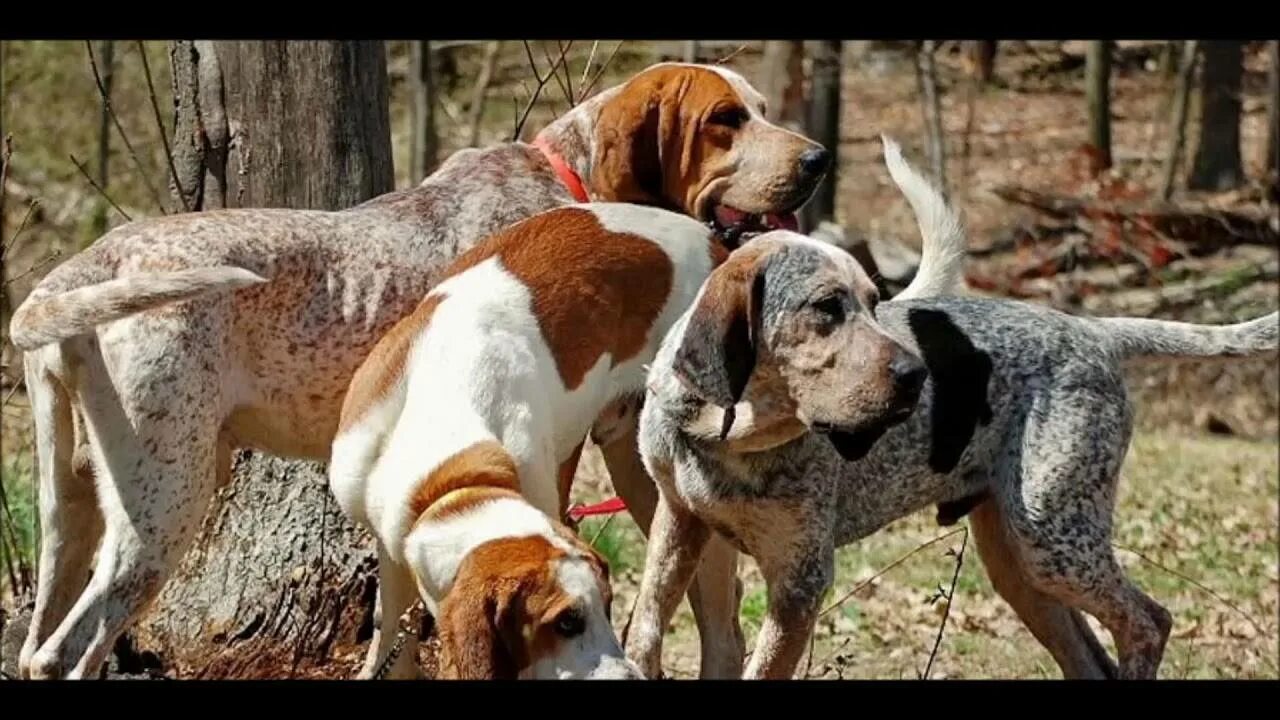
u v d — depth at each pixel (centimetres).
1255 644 925
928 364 611
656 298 637
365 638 730
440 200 674
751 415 560
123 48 1936
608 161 703
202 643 725
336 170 739
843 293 546
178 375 605
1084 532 618
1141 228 1966
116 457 606
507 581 500
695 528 604
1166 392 1659
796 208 694
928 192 664
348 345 644
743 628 882
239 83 739
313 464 734
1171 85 2414
